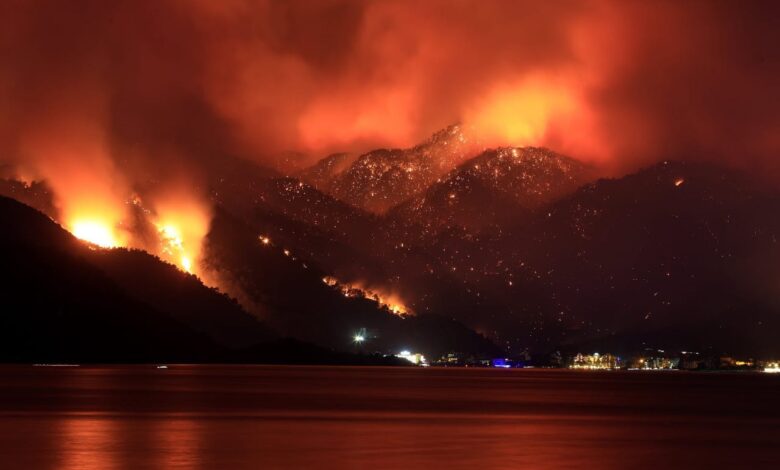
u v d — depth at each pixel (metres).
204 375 159.12
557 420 71.31
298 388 118.44
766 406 95.50
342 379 159.38
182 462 44.12
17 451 47.88
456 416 73.88
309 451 48.75
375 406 84.75
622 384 181.38
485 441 54.47
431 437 56.41
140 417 68.06
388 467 43.16
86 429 58.91
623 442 54.78
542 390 134.75
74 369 180.50
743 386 181.50
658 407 92.06
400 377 183.38
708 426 67.38
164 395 94.88
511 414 77.50
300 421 66.88
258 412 74.81
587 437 57.62
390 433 58.69
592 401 102.38
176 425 62.34
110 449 48.78
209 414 71.81
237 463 43.94
